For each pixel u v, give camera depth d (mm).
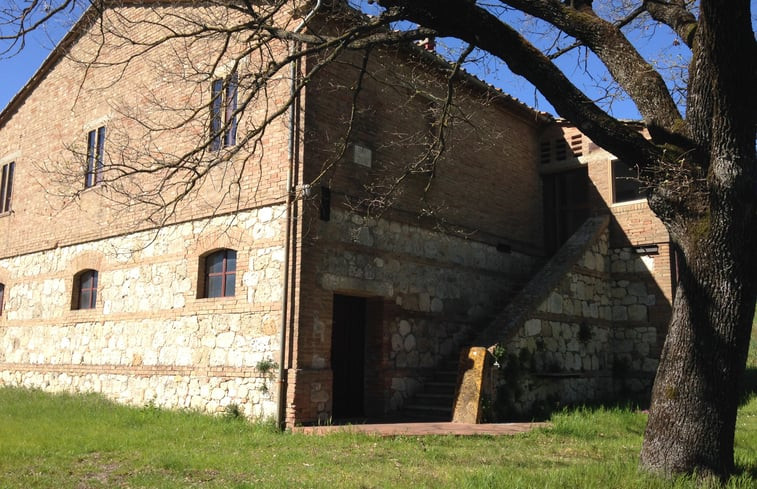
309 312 11094
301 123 11508
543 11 7695
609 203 17188
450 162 14828
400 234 13250
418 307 13438
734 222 6559
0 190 18719
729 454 6695
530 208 17500
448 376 13242
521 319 13430
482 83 15305
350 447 8664
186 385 12297
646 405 15156
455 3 7043
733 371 6676
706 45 6348
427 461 7785
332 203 11828
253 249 11797
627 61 7465
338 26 12367
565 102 7199
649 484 6434
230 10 12992
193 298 12562
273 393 10867
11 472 7027
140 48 14766
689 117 7039
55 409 12117
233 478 6797
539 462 7820
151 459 7691
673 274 16359
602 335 16453
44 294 16297
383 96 13352
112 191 14750
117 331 13984
